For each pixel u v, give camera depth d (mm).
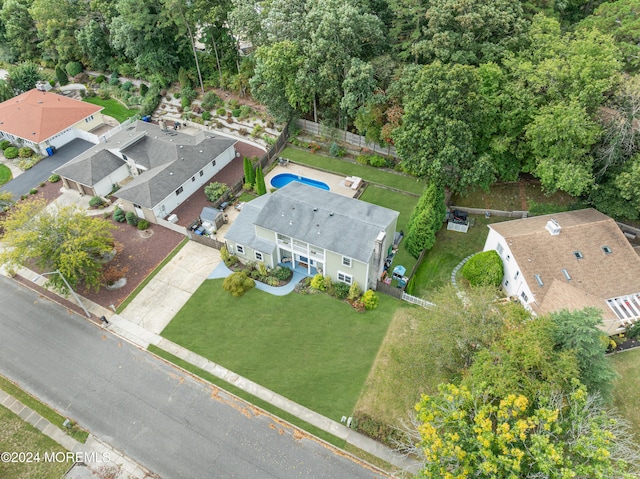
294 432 31078
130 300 40656
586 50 41625
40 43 78188
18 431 31766
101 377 34812
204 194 53000
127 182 55562
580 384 23281
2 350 36938
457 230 45906
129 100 70375
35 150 60812
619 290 35844
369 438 30609
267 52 52688
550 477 19938
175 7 61344
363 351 35719
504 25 47188
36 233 38156
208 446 30500
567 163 40781
